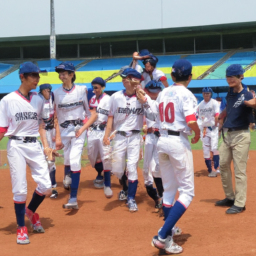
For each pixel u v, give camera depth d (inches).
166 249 161.6
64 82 245.3
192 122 162.2
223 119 241.3
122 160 237.1
